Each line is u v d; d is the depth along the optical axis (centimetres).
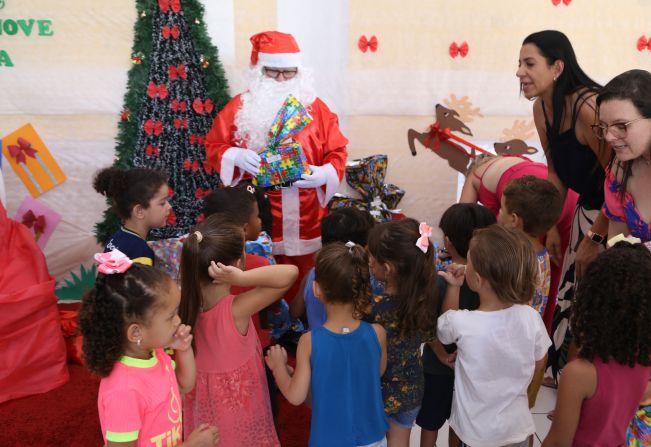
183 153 319
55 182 317
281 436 227
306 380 153
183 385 148
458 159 344
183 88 311
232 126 289
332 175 287
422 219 353
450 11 319
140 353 131
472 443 158
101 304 125
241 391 161
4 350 242
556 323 256
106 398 126
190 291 153
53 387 254
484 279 153
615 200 191
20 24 294
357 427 158
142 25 296
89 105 309
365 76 325
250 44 312
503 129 343
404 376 170
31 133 309
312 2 310
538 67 226
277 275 156
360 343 154
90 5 296
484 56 328
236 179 289
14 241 254
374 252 164
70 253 328
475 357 153
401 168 343
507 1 320
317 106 296
